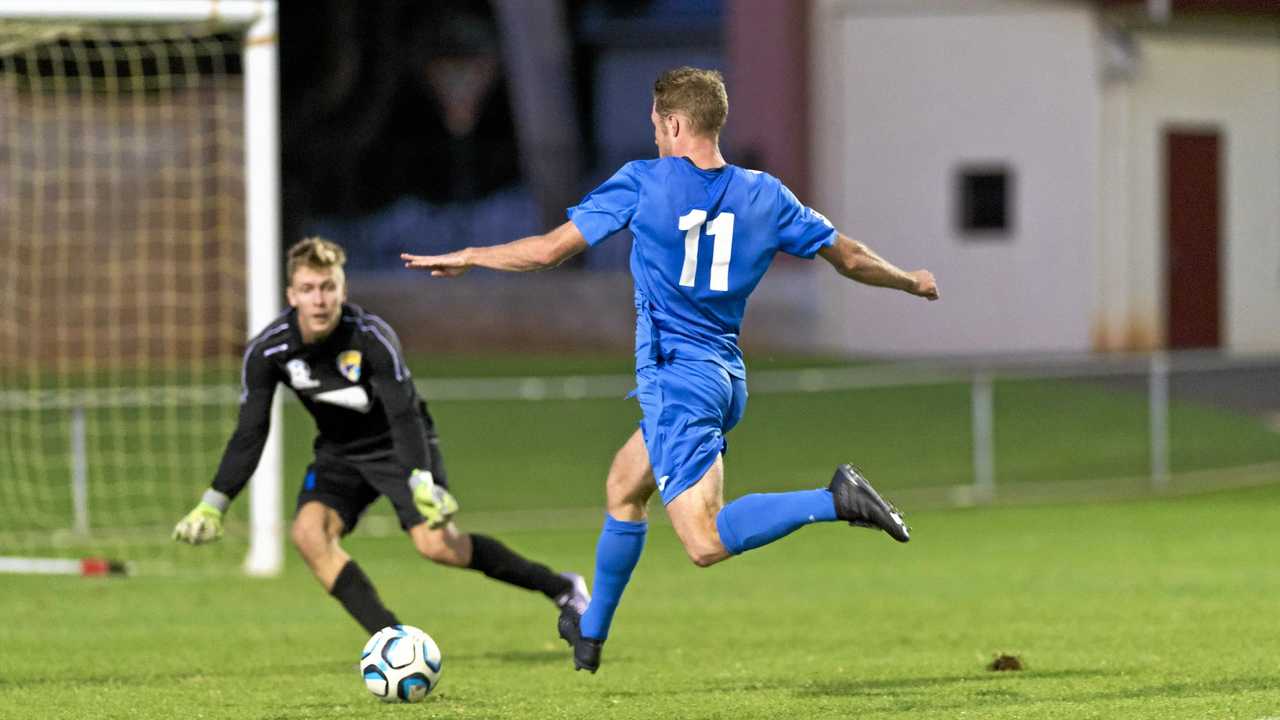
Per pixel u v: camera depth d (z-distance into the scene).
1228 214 86.62
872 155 86.81
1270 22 85.19
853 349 87.38
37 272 71.56
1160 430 58.81
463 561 27.14
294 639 31.11
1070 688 22.52
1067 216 83.94
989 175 85.56
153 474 56.69
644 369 19.98
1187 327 85.94
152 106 82.19
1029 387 72.81
